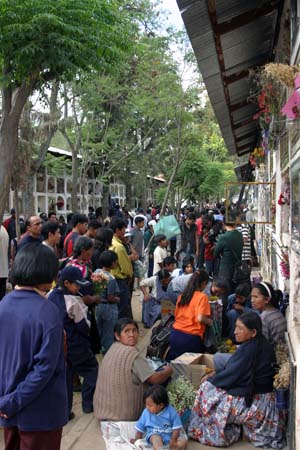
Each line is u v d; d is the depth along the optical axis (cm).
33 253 340
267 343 528
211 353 656
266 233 1182
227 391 520
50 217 1169
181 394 537
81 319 576
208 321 646
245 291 693
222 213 1714
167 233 1275
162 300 802
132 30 1062
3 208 891
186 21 552
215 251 961
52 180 2228
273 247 956
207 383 534
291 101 431
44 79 879
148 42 1612
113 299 700
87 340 588
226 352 660
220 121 1056
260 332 526
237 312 703
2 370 330
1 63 844
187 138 1872
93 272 690
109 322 700
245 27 663
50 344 322
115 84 1789
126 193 2986
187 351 642
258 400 516
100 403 535
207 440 514
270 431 513
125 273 791
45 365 318
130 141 2514
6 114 888
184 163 2439
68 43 773
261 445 511
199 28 573
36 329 325
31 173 1611
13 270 342
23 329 326
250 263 1376
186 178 2512
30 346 325
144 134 2508
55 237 727
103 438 515
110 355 540
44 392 329
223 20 620
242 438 526
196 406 529
